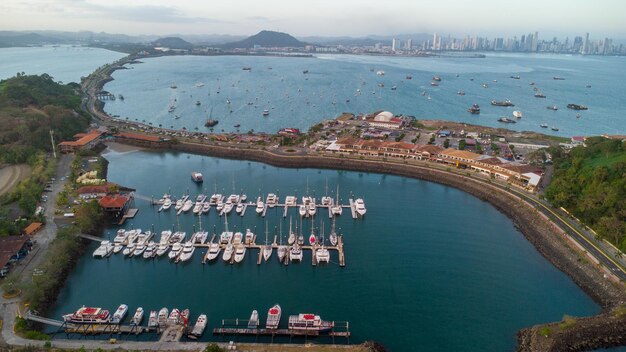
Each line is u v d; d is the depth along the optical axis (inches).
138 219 7475.4
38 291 4894.2
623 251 5954.7
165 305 5108.3
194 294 5344.5
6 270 5334.6
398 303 5206.7
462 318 4950.8
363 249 6486.2
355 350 4207.7
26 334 4311.0
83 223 6619.1
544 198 7849.4
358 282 5634.8
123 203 7495.1
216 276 5767.7
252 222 7377.0
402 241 6752.0
